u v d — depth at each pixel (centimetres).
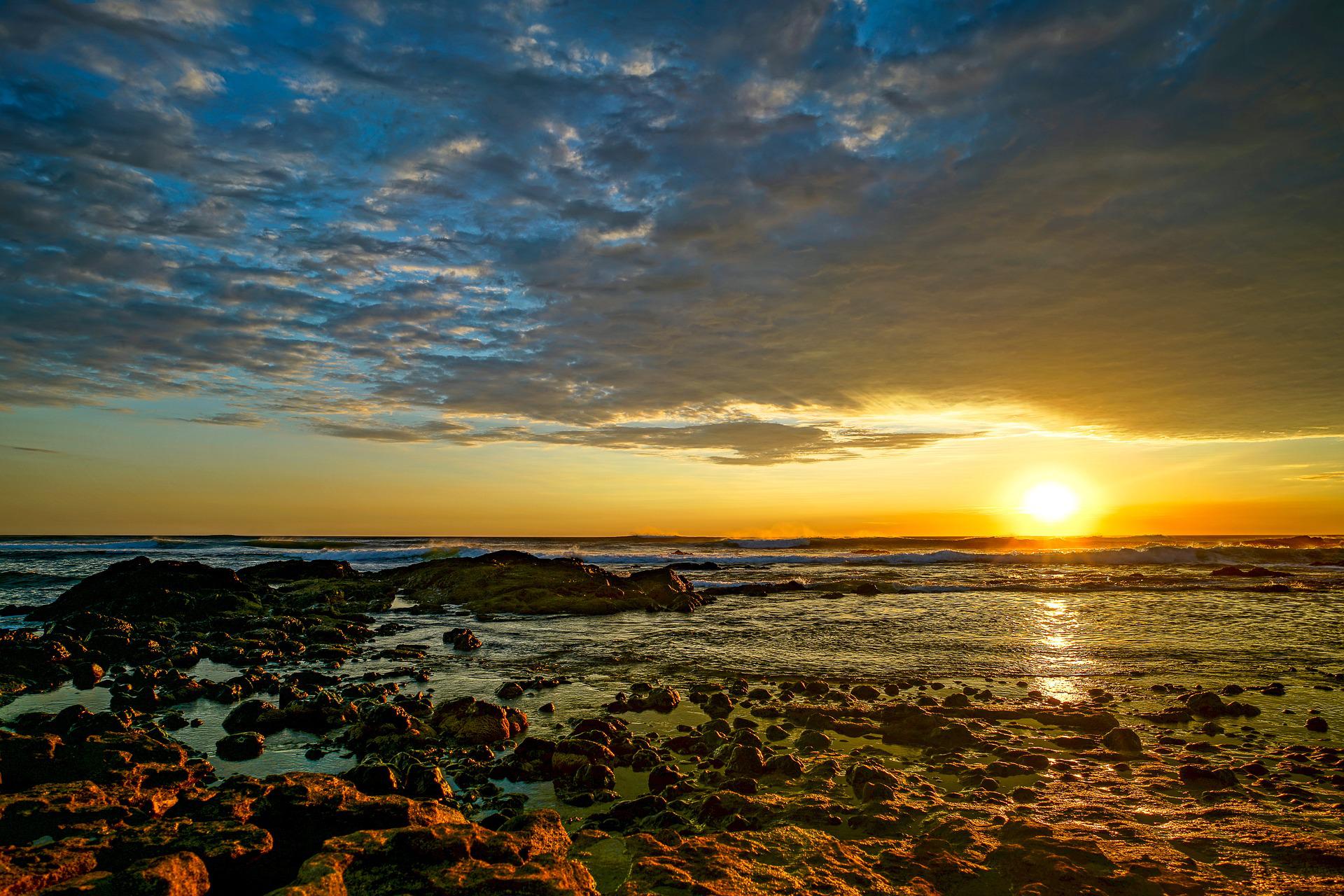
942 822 644
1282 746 893
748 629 1958
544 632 1950
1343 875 526
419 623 2184
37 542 8469
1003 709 1069
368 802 606
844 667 1420
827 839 601
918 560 4525
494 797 768
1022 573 3616
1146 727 988
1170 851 576
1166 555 4141
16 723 1059
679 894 494
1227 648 1566
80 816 598
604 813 712
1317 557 4059
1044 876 534
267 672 1477
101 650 1639
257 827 559
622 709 1120
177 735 1018
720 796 714
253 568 3266
